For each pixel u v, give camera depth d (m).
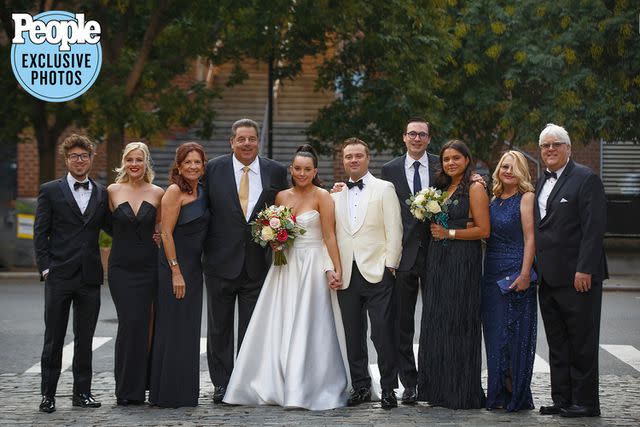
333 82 33.56
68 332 18.41
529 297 11.39
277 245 11.70
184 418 10.82
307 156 11.93
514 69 32.84
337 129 32.41
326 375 11.70
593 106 32.38
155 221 11.79
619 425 10.38
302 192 12.05
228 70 42.16
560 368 11.15
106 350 16.28
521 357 11.30
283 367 11.77
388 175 12.37
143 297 11.70
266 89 41.56
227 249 11.90
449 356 11.50
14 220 30.91
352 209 11.85
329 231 11.88
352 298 11.80
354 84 32.88
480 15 33.44
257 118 40.25
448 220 11.56
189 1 28.34
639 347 17.02
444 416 10.94
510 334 11.37
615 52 32.69
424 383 11.64
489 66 34.56
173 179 11.81
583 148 43.84
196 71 39.91
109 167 30.09
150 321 11.82
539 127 33.25
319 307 11.88
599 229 10.87
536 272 11.38
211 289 12.02
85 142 11.62
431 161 12.32
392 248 11.69
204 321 19.67
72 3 29.02
